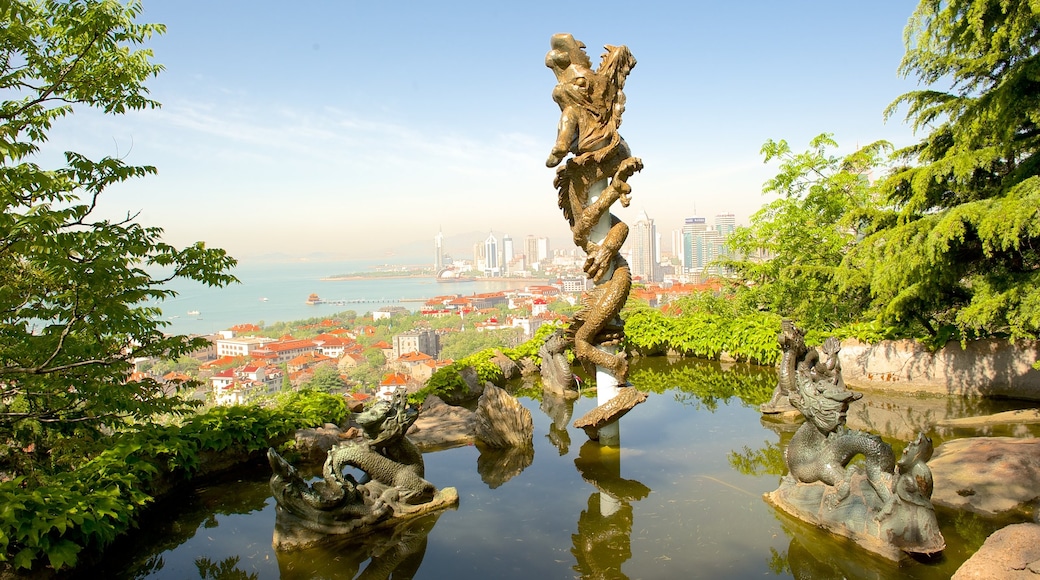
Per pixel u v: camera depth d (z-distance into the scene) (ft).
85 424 20.83
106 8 17.24
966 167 30.07
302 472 21.86
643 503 17.92
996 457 18.42
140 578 14.52
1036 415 25.99
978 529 15.20
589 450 23.31
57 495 14.17
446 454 23.43
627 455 22.52
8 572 12.71
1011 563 12.05
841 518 14.94
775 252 51.65
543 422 28.32
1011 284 29.71
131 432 19.71
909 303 34.14
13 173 15.11
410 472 18.03
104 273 17.01
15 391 18.38
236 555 15.58
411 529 16.51
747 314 49.39
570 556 14.78
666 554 14.67
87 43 18.01
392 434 17.78
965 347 31.73
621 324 23.31
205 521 17.75
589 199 23.18
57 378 18.57
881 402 31.27
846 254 42.80
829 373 26.53
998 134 29.43
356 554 15.23
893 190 35.78
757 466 20.93
